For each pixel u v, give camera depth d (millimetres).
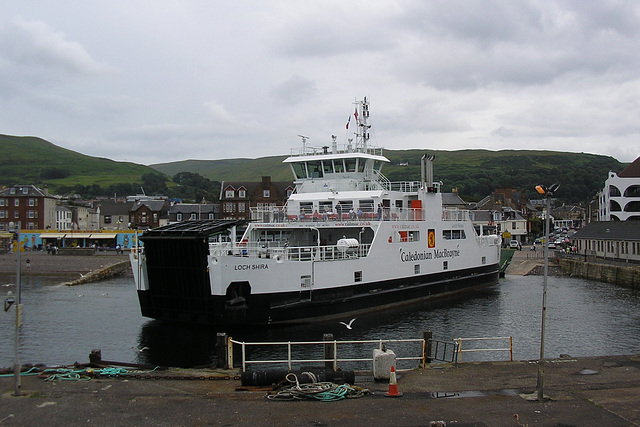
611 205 92750
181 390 15539
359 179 41406
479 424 12648
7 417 12914
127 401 14344
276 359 24359
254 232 36656
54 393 14984
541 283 55000
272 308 29141
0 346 26906
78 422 12695
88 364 18969
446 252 42844
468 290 46594
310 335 28734
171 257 27750
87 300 41062
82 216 120062
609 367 18094
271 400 14484
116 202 121000
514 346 27938
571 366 18328
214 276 27203
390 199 38938
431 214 41156
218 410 13656
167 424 12641
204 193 179625
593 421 12828
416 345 27312
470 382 16391
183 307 29125
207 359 24844
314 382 15781
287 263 29578
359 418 13070
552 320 34656
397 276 36969
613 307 39844
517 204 133875
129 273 62969
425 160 41625
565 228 152375
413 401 14414
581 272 61906
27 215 99938
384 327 31328
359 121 43594
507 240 110812
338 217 36625
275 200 95875
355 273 33500
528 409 13695
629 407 13812
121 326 31125
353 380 16344
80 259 68312
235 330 29156
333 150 43562
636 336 30375
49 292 45812
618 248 65375
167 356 25344
